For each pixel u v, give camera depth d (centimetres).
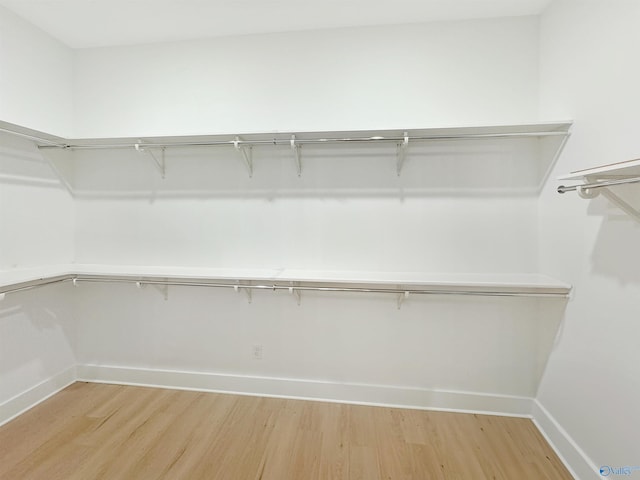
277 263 206
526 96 183
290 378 207
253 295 209
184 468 146
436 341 196
